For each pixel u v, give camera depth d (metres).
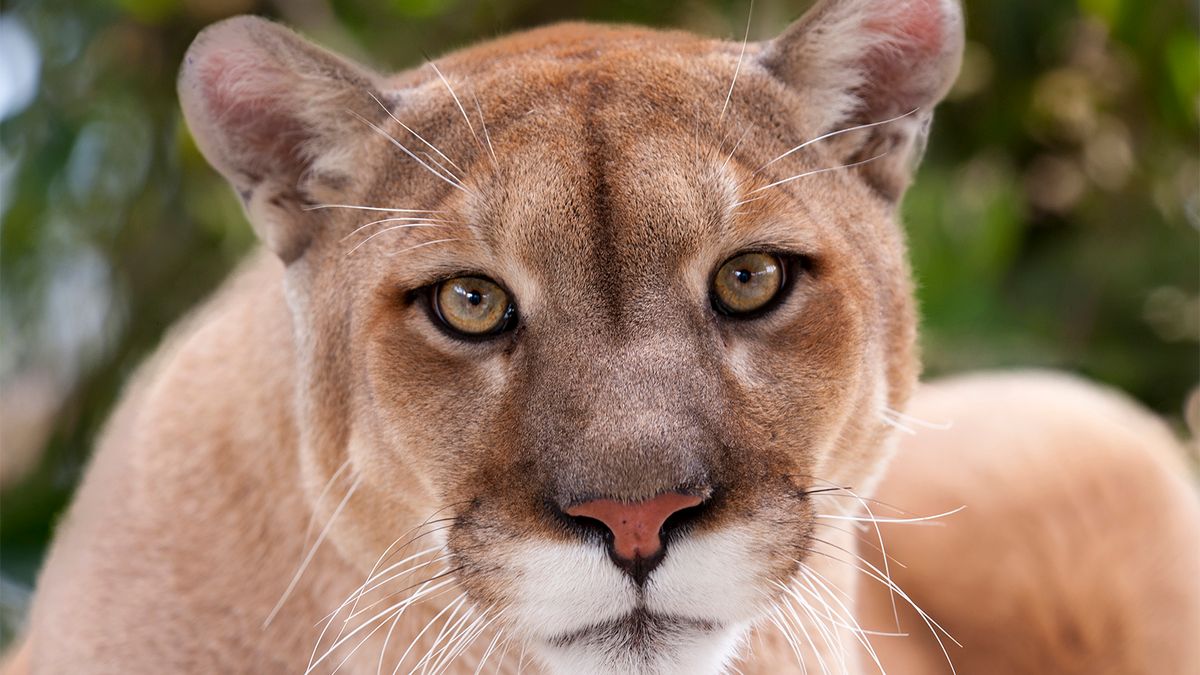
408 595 4.35
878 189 4.80
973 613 7.04
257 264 5.41
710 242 3.92
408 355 4.06
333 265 4.38
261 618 4.51
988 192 9.62
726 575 3.83
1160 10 9.60
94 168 9.34
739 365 3.99
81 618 4.72
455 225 3.97
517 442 3.87
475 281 3.99
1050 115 10.38
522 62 4.46
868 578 6.64
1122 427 7.63
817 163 4.44
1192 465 9.49
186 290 9.55
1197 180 10.68
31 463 9.77
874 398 4.39
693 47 4.57
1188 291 10.37
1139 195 10.59
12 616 8.38
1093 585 7.07
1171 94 10.06
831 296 4.13
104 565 4.76
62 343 9.70
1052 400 7.70
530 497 3.80
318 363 4.36
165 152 9.39
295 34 4.43
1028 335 9.61
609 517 3.66
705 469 3.72
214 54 4.48
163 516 4.70
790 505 3.99
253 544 4.54
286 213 4.58
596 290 3.86
